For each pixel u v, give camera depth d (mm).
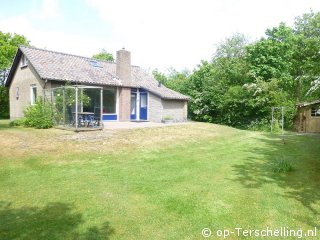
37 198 5902
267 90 23500
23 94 21438
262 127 23406
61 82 18484
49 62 19719
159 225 4770
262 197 6082
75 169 8180
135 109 23844
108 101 21312
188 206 5551
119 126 18000
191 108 30828
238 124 26781
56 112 16453
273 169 8352
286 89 24297
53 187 6602
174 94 25203
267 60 25219
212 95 28859
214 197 6047
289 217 5121
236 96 25688
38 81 18812
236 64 28172
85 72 20656
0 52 33531
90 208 5414
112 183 6934
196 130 17797
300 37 23422
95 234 4438
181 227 4715
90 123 16094
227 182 7141
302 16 27047
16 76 22844
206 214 5207
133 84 23031
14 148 10477
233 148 12438
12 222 4805
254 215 5191
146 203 5688
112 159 9500
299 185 6953
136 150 11008
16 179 7188
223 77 29078
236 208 5488
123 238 4336
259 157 10438
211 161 9570
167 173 7902
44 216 5055
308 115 22203
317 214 5246
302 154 11219
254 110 25453
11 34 35906
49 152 10047
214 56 35688
